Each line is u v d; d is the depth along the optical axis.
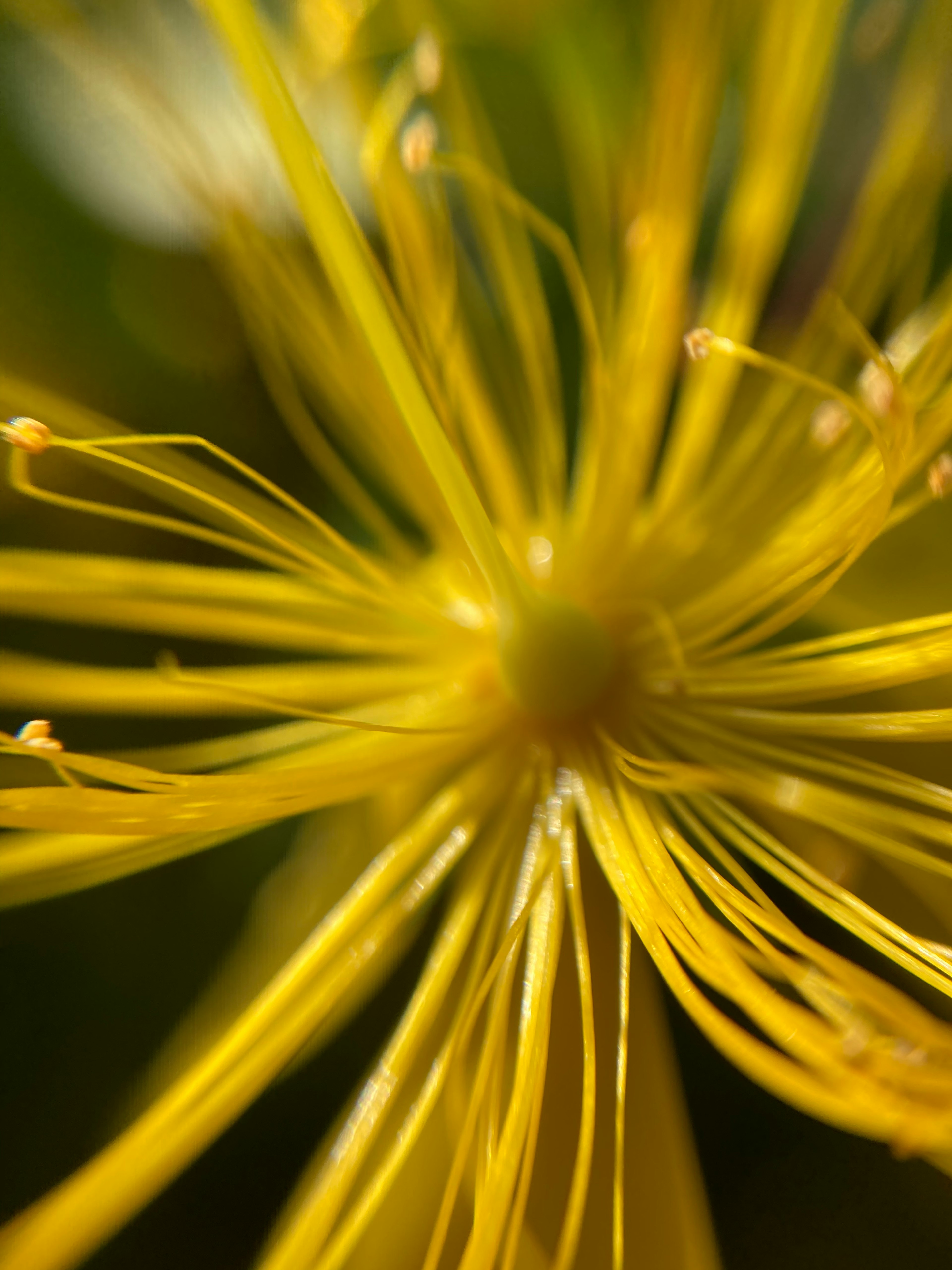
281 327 0.11
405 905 0.10
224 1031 0.10
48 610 0.10
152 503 0.11
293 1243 0.09
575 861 0.10
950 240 0.11
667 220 0.10
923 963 0.10
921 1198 0.10
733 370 0.10
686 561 0.10
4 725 0.11
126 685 0.10
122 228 0.11
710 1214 0.10
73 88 0.11
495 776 0.10
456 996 0.10
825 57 0.10
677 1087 0.10
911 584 0.10
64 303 0.11
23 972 0.10
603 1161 0.10
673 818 0.10
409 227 0.10
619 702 0.10
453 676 0.10
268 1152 0.10
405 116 0.11
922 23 0.10
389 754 0.10
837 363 0.10
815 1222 0.10
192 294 0.11
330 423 0.11
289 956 0.10
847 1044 0.09
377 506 0.11
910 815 0.09
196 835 0.10
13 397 0.10
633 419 0.10
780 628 0.10
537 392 0.10
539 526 0.11
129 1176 0.09
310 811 0.10
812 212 0.11
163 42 0.11
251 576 0.10
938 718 0.10
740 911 0.10
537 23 0.11
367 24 0.11
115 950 0.10
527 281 0.11
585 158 0.11
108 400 0.11
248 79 0.09
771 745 0.10
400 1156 0.09
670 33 0.10
